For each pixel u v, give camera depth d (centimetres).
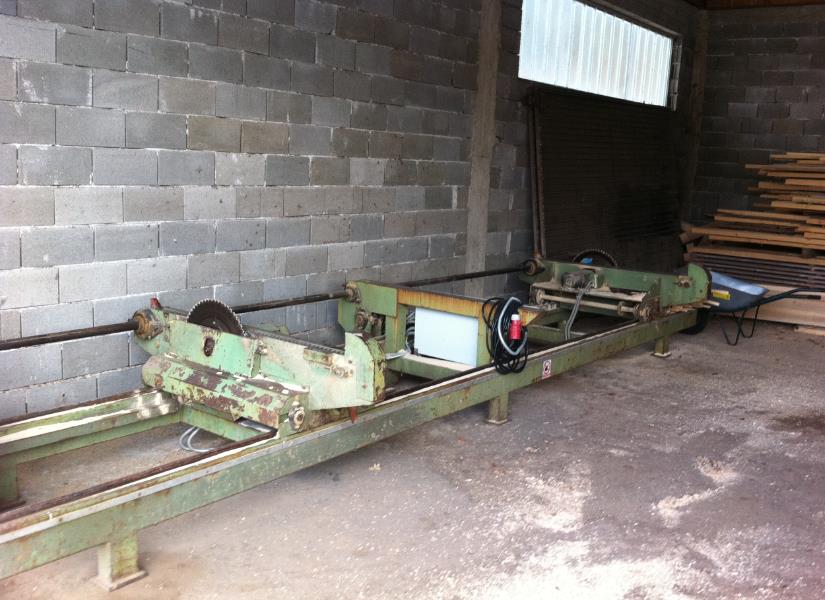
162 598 234
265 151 422
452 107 551
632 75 798
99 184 350
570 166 678
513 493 319
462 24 546
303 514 293
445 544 275
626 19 762
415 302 436
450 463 348
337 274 484
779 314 664
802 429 414
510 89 611
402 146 514
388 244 519
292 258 451
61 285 344
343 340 496
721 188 884
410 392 324
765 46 837
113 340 368
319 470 334
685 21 845
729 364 546
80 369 358
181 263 392
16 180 322
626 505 313
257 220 426
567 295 565
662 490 329
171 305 391
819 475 352
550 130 650
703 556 274
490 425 399
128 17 347
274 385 293
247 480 258
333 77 454
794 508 317
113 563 237
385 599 239
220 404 294
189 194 388
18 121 318
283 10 416
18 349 334
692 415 431
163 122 370
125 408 314
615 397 458
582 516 301
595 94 705
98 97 342
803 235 673
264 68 412
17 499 287
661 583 255
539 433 391
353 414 295
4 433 278
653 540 284
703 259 716
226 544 269
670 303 546
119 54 347
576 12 686
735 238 703
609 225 739
